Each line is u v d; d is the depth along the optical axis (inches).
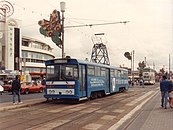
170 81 714.2
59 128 431.2
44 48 4640.8
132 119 530.6
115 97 1154.7
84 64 890.7
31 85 1583.4
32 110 671.8
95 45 1624.0
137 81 3243.1
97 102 907.4
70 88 834.2
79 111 657.6
